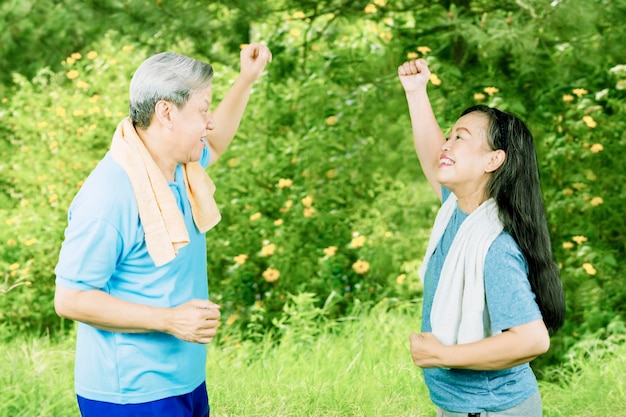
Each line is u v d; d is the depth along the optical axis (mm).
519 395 2266
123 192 2189
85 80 6508
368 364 4203
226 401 3871
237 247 5211
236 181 5395
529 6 5160
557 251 4891
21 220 5422
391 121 5605
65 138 5945
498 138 2281
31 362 4191
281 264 5062
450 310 2240
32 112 6289
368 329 4582
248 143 5574
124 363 2246
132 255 2234
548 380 4340
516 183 2273
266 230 5223
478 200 2332
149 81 2227
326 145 5527
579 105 4945
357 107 5609
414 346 2188
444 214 2420
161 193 2240
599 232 5094
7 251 5328
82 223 2146
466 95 5309
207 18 6082
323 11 5891
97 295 2154
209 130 2340
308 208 5242
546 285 2279
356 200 5488
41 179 5684
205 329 2148
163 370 2279
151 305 2262
